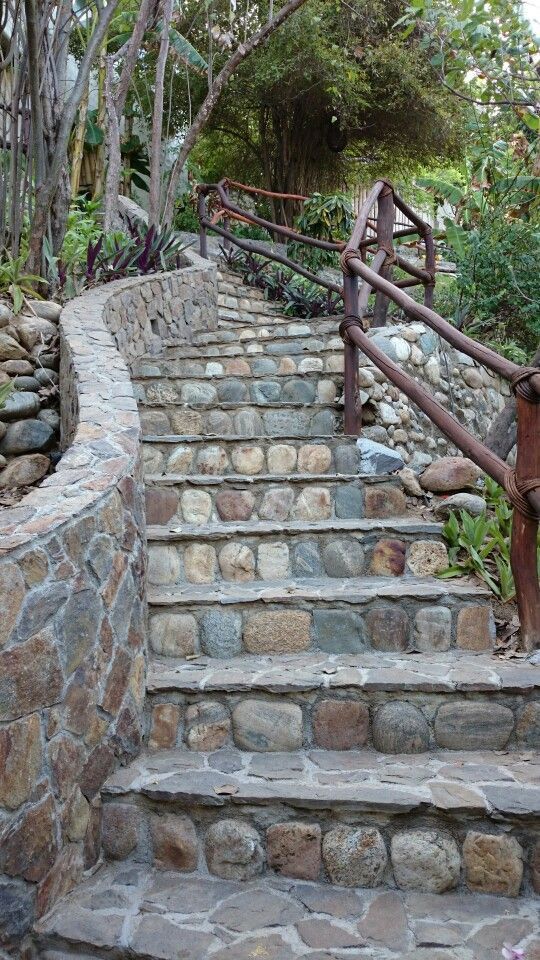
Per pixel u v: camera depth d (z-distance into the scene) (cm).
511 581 257
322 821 183
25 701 160
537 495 225
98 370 306
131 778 196
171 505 296
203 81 1025
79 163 700
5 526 170
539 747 208
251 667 231
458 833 179
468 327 603
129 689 207
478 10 421
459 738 210
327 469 332
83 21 718
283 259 638
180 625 243
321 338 473
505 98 462
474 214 689
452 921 166
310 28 948
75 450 222
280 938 161
